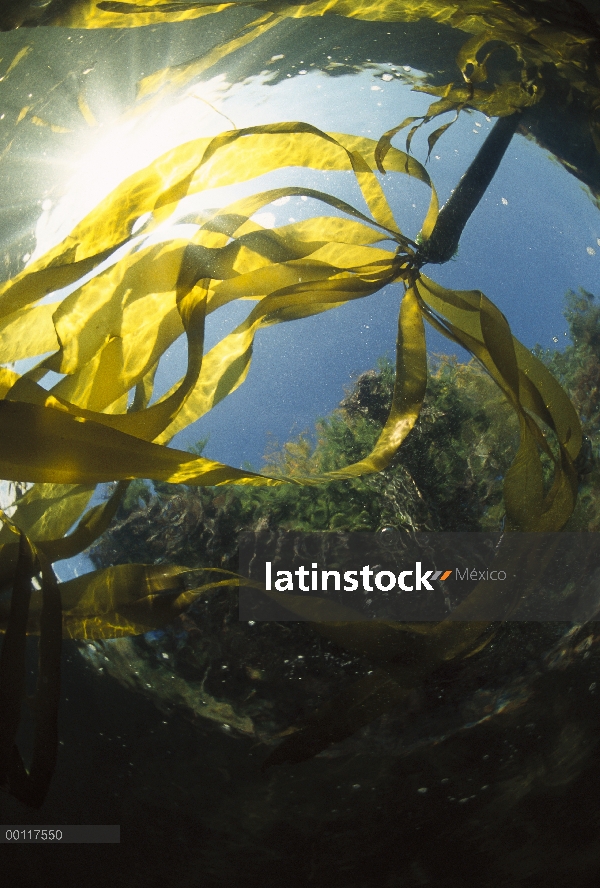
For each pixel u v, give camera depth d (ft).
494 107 3.77
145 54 4.05
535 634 3.73
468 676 3.66
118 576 2.96
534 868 2.86
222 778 3.35
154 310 3.09
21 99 3.77
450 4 3.57
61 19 3.30
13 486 3.60
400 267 3.42
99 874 2.97
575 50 3.57
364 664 3.80
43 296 2.76
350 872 2.98
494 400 4.49
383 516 4.31
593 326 4.54
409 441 4.45
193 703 3.67
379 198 3.45
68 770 3.30
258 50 4.36
